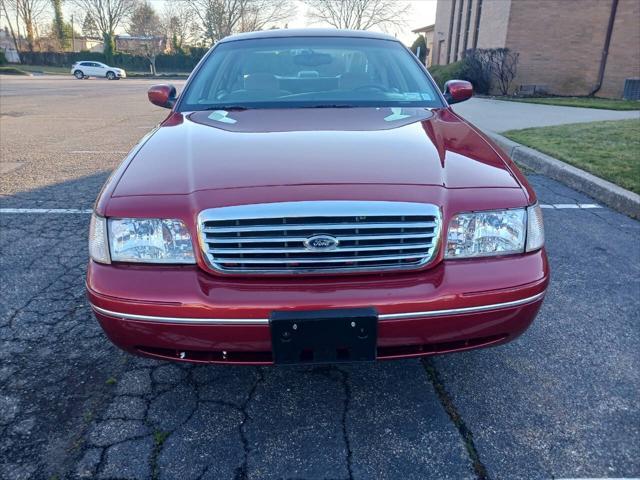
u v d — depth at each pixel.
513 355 2.46
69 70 53.03
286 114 2.69
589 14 15.70
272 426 2.01
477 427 2.00
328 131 2.36
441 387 2.24
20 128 9.76
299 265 1.78
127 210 1.82
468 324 1.82
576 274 3.28
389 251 1.79
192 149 2.17
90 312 2.82
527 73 16.44
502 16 16.42
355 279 1.79
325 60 3.25
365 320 1.73
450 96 3.39
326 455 1.87
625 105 12.98
